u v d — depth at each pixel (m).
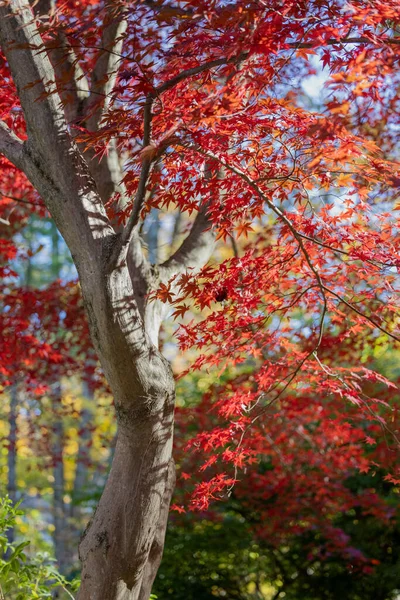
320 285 3.88
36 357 8.27
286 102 3.62
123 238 3.42
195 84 3.79
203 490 4.47
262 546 9.30
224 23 3.11
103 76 4.65
